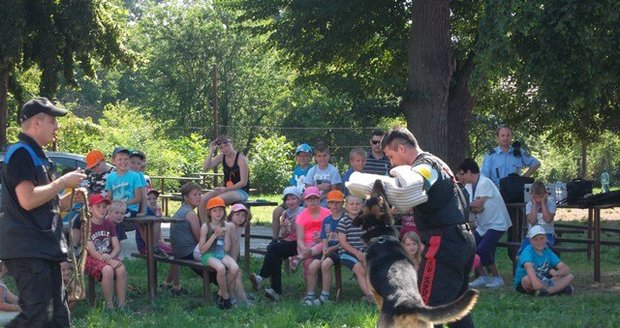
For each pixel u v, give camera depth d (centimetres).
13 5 2191
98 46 2472
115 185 1070
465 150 2261
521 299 937
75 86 2508
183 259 969
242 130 5372
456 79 2252
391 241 561
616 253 1406
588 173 5584
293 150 4709
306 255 936
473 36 2389
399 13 2347
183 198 998
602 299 941
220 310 880
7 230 589
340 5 2241
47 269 595
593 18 1391
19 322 592
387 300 517
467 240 577
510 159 1280
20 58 2309
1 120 2438
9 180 589
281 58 2602
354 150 1095
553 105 1454
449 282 573
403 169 566
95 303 895
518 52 1769
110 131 3941
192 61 5484
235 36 5450
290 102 5366
